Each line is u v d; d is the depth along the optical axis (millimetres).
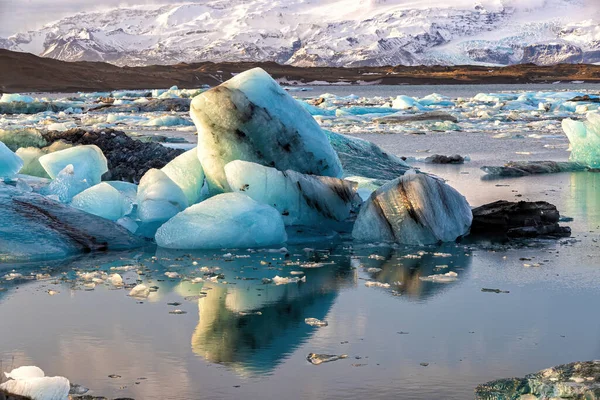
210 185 11453
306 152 11547
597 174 17734
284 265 8961
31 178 12758
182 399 5023
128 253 9609
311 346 6074
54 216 10047
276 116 11383
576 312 7004
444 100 69625
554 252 9633
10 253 9227
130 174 14688
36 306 7211
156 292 7727
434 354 5883
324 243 10312
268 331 6449
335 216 11039
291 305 7262
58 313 6984
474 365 5645
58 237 9672
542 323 6672
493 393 5066
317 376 5430
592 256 9367
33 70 179250
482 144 27312
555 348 6012
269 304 7297
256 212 10047
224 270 8703
